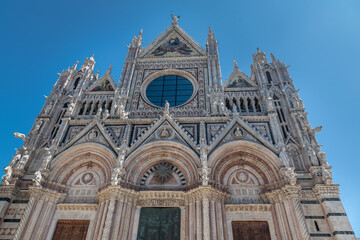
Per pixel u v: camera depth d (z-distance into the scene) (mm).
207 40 37344
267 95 27938
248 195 22266
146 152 24250
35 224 20297
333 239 18328
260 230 20359
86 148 24859
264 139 24062
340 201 19656
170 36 38875
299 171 22172
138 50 36781
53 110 28766
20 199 21797
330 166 21500
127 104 29812
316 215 19609
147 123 26734
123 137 25422
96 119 26875
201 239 18672
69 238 20703
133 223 20875
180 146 24094
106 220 19297
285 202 20156
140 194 22172
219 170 23344
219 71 32156
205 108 28578
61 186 23141
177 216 21266
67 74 33219
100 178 23969
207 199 20031
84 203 22062
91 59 35406
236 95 29812
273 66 32094
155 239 20328
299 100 27172
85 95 31094
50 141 26203
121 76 32688
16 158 23844
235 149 24109
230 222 20750
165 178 23422
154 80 33375
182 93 31609
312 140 23922
